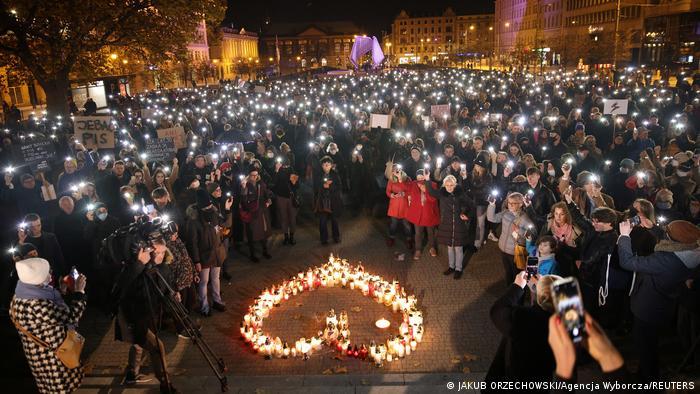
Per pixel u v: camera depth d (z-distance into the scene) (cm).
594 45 5541
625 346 668
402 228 1218
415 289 887
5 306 826
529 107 2230
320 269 953
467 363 660
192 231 777
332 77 5494
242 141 1534
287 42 16812
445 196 901
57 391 511
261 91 3073
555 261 614
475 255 1033
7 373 668
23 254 592
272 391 593
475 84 3756
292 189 1118
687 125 1426
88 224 822
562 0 8638
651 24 6241
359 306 832
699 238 499
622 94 2284
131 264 571
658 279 514
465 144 1305
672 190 904
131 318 574
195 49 8338
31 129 2016
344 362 672
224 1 2312
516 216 766
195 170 1145
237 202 1096
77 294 529
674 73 4875
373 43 3428
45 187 1039
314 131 1708
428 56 16225
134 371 628
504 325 390
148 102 3066
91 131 1336
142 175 1073
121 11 2002
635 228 618
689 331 627
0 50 1984
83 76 2252
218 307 834
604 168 1160
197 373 656
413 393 581
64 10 1786
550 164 996
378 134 1623
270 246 1130
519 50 7981
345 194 1521
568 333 279
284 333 754
